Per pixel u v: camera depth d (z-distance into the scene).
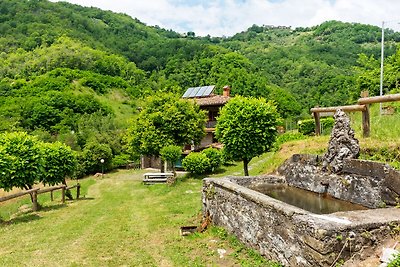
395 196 5.31
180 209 10.16
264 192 7.95
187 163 18.34
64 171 13.98
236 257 5.70
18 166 11.02
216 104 26.81
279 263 4.86
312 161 7.79
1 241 7.64
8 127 35.12
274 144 13.66
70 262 6.04
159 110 20.22
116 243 7.09
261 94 39.06
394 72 24.09
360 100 7.86
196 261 5.69
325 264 3.80
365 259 3.83
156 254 6.27
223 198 7.27
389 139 7.20
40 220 9.82
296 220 4.42
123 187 18.05
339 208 6.36
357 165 6.30
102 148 28.38
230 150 12.24
